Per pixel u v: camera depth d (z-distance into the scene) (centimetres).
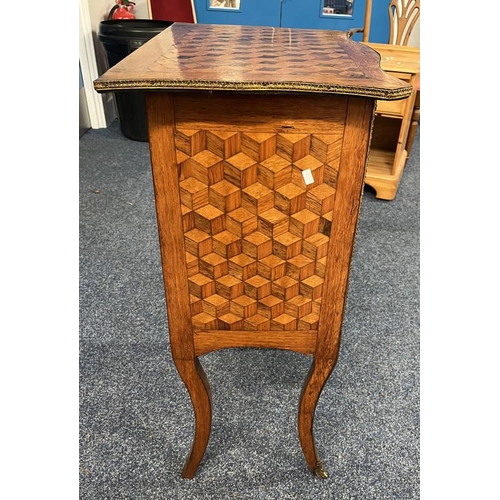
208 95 62
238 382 130
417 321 151
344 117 63
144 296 159
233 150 66
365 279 171
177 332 84
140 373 131
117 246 185
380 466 107
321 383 91
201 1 312
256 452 110
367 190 238
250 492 102
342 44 94
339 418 119
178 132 65
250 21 315
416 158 278
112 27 259
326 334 84
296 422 118
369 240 195
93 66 289
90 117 305
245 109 63
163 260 76
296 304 81
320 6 306
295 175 68
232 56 77
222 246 75
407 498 100
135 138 286
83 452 109
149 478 104
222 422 117
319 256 76
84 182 234
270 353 140
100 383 127
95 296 159
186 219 72
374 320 152
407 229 204
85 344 140
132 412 120
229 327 84
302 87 59
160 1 303
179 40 93
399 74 190
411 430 116
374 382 129
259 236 74
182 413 120
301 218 72
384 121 250
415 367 134
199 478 104
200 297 80
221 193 70
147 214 207
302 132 65
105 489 102
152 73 62
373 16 305
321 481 104
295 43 94
